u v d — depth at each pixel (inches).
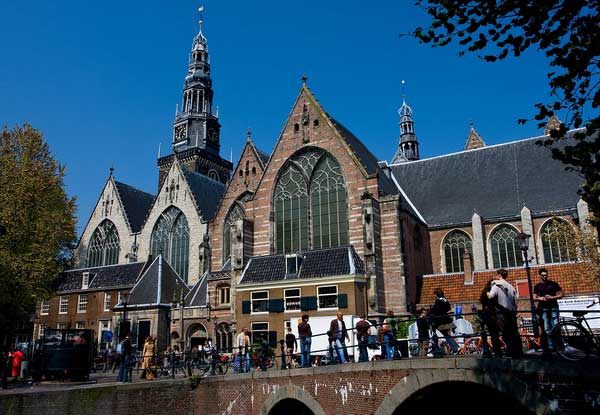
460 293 1760.6
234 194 2380.7
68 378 1165.1
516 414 915.4
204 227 2559.1
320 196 1857.8
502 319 668.1
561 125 441.7
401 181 2386.8
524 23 427.8
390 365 833.5
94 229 2997.0
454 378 742.5
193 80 3710.6
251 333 1583.4
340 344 1049.5
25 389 989.8
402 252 1688.0
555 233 1606.8
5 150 1967.3
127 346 1140.5
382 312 1617.9
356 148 1988.2
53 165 2121.1
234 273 1852.9
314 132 1904.5
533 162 2124.8
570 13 415.2
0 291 1620.3
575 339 622.2
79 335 1208.8
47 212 1859.0
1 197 1752.0
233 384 1099.3
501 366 671.1
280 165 1945.1
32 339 2586.1
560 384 608.1
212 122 3673.7
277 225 1914.4
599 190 427.2
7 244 1700.3
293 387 993.5
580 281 1581.0
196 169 3452.3
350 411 888.9
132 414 1029.8
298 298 1555.1
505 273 685.9
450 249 2075.5
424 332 928.9
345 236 1777.8
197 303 2062.0
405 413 896.9
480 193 2138.3
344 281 1519.4
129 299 2071.9
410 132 3880.4
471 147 2851.9
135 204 3078.2
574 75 419.2
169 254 2672.2
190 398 1111.6
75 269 2795.3
